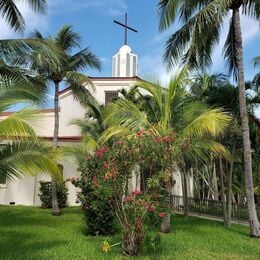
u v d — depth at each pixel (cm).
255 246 1070
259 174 2634
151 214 905
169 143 961
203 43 1362
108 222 1173
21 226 1329
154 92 1311
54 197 1753
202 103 1418
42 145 794
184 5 1370
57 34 1831
